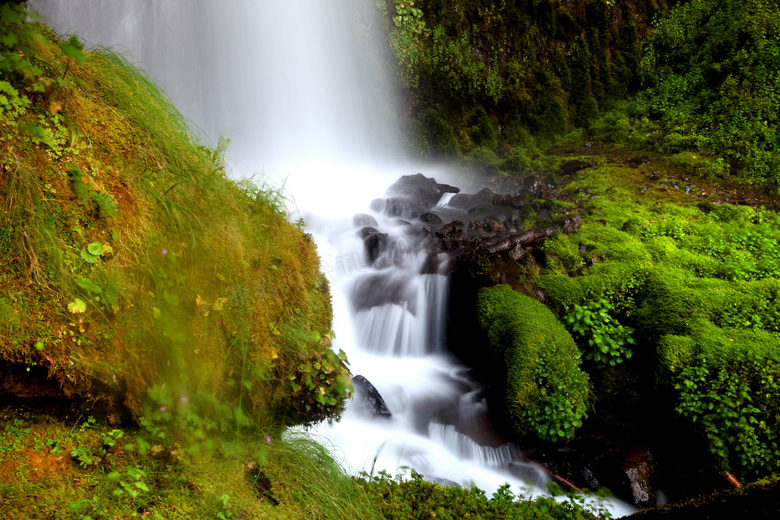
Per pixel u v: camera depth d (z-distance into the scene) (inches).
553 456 214.5
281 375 129.6
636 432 226.4
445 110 558.3
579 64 616.1
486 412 233.6
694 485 200.8
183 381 108.3
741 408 201.8
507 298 254.8
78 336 94.4
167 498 94.8
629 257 286.0
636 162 467.5
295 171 474.6
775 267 273.9
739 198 392.5
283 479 118.8
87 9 429.1
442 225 357.1
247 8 482.3
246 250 128.4
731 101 484.7
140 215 106.4
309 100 517.3
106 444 97.7
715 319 238.8
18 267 89.7
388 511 133.6
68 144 101.0
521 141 575.5
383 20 537.6
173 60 456.4
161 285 105.8
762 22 528.1
